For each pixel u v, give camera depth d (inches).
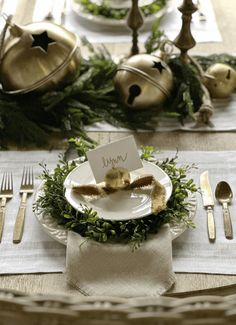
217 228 39.2
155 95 52.4
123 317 22.6
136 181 38.6
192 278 35.3
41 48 51.5
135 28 58.4
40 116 53.0
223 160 46.6
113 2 69.2
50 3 73.7
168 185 38.5
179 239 38.2
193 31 68.1
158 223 36.6
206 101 53.3
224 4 74.8
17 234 38.7
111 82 56.3
